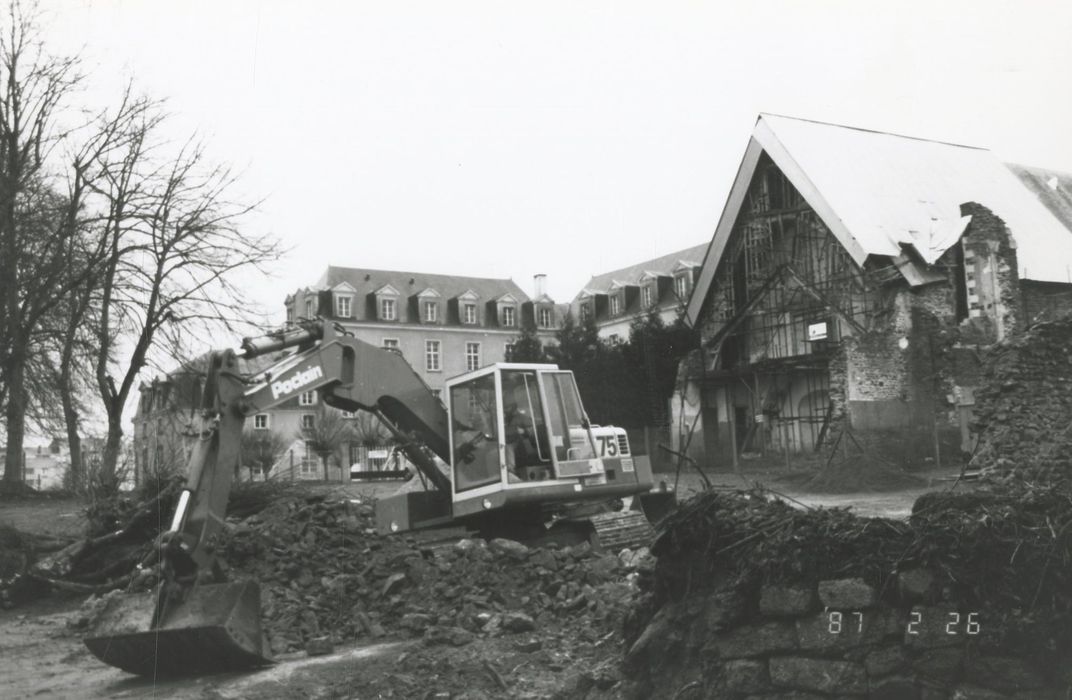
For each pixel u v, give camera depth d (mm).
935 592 6105
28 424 33812
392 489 29922
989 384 17297
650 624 7438
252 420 62469
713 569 7145
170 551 10023
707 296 48500
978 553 6059
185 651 9742
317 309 77812
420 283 82562
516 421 14234
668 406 46969
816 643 6445
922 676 6074
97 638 9727
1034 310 42812
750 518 7035
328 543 14320
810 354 42281
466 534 15117
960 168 49375
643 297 76938
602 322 80562
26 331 31781
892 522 6449
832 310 40906
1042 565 5930
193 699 9133
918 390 38719
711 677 6898
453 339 81250
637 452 43688
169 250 32094
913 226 42594
